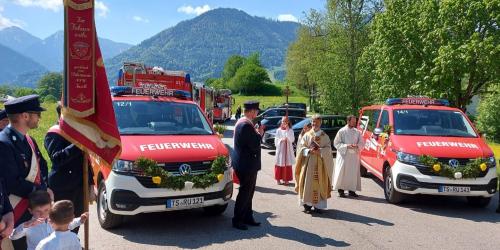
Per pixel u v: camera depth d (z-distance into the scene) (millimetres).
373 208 8812
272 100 100312
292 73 67938
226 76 173750
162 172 6480
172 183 6496
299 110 26125
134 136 7219
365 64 27531
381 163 9930
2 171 3969
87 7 4395
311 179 8195
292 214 8227
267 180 11898
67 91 4406
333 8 32312
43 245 3645
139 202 6414
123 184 6453
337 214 8273
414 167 8625
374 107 11914
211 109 32938
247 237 6738
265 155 17391
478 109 44094
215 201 6953
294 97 107062
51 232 4012
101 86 4559
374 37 23562
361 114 13109
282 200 9430
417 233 7141
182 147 7004
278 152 11289
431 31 20312
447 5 19250
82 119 4480
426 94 19984
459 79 19906
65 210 3689
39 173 4352
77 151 5062
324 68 32344
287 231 7098
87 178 4938
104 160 4668
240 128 7105
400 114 10125
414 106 10508
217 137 7926
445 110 10266
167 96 8781
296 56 62438
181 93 8938
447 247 6473
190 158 6824
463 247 6488
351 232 7117
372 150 10930
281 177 11281
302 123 18016
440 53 18812
